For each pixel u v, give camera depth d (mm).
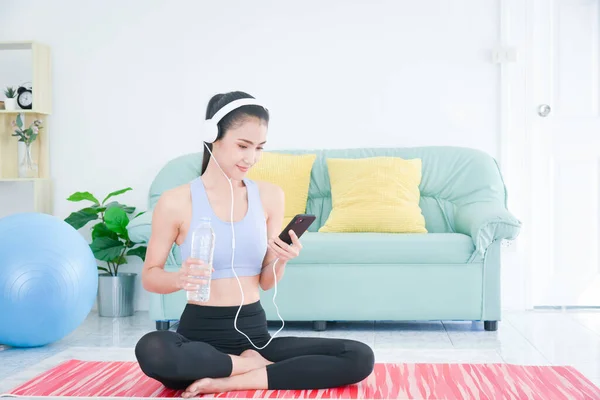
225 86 4500
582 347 3150
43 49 4484
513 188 4348
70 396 2193
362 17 4410
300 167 4113
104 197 4578
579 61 4375
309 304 3639
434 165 4148
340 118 4430
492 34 4344
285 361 2191
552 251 4383
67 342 3365
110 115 4570
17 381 2559
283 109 4465
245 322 2254
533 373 2545
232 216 2254
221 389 2137
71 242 3209
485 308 3586
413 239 3592
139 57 4547
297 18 4449
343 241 3605
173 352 2064
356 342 2273
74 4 4574
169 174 4223
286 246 2150
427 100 4383
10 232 3113
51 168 4613
